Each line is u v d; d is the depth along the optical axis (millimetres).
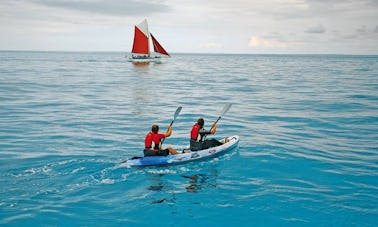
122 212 7574
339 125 16734
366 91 30875
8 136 13906
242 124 16938
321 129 15891
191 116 18906
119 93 29062
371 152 12234
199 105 22906
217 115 19297
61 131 14898
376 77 49625
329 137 14375
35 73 51250
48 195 8328
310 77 49844
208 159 11328
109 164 10594
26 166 10266
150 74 54844
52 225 6961
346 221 7258
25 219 7148
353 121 17672
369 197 8414
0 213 7371
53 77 44469
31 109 20406
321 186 9117
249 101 24906
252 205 7953
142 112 19969
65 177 9500
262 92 30453
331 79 45844
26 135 14117
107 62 104812
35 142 13047
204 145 11445
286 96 27625
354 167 10625
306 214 7539
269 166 10688
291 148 12664
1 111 19500
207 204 8000
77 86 34000
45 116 18312
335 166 10703
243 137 14312
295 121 17688
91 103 23250
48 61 106750
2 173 9656
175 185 9133
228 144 12250
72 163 10594
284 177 9773
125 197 8328
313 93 29609
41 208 7645
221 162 11062
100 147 12484
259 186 9086
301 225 7098
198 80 43688
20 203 7863
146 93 29297
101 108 21266
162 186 9047
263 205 7957
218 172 10156
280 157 11570
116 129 15438
